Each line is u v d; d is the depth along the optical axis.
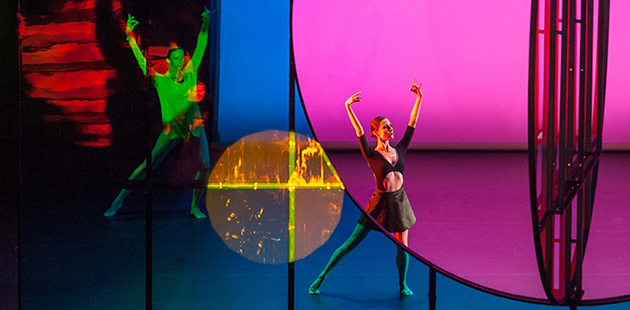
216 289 3.28
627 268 4.21
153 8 4.57
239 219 4.78
